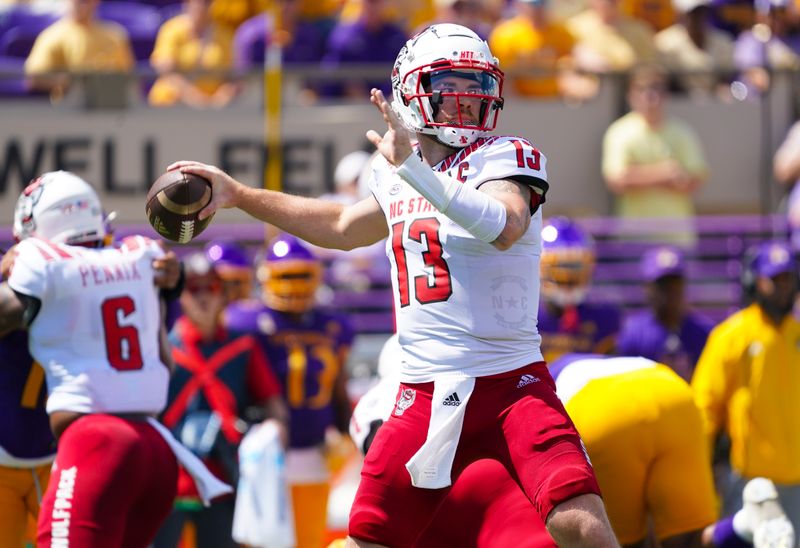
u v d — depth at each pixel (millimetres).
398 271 16172
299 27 38531
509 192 15273
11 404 20688
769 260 27344
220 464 26594
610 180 36031
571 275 28844
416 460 15711
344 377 30359
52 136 34875
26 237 21219
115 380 20141
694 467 19531
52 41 38219
